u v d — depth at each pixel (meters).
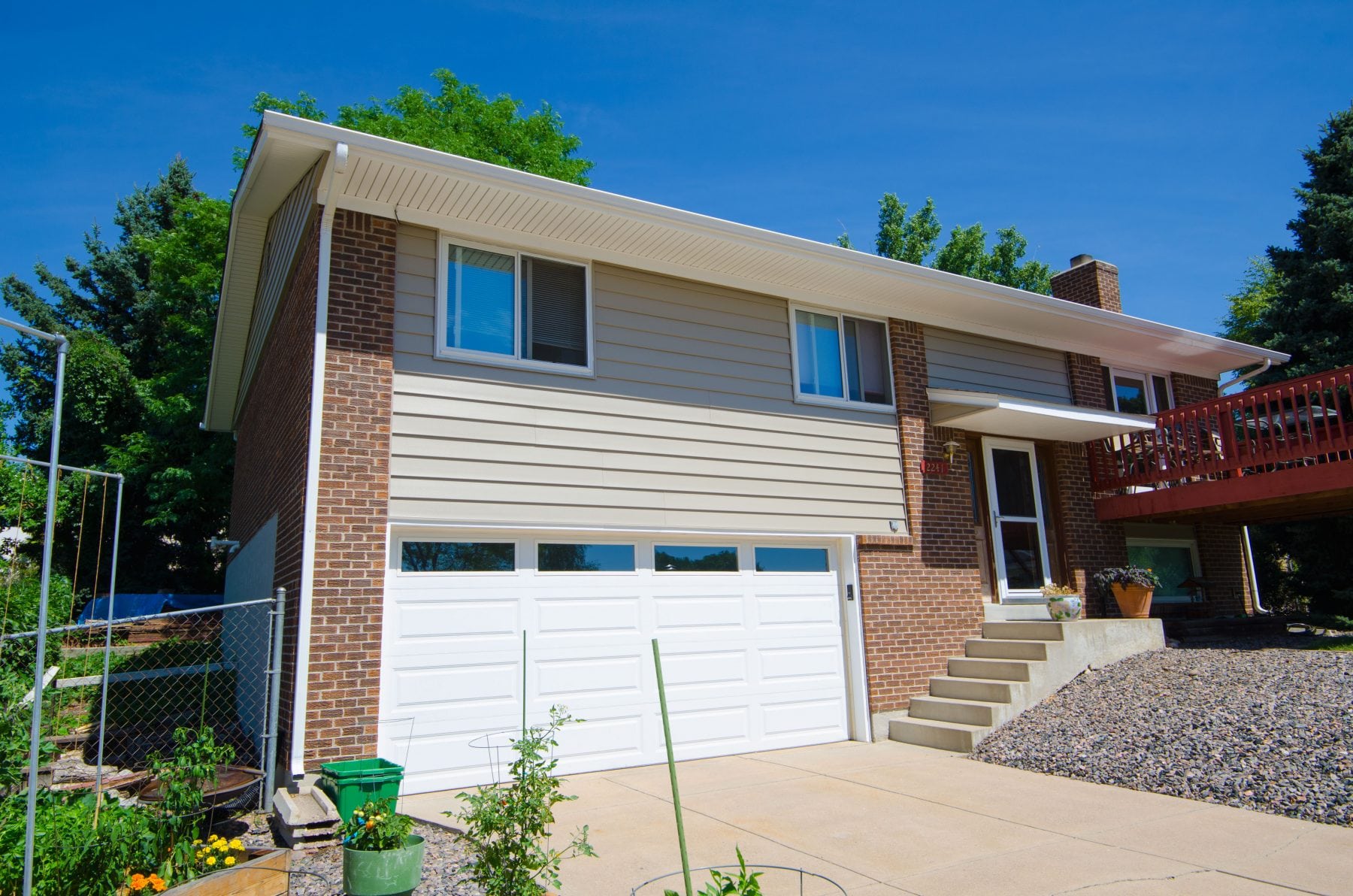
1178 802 6.60
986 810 6.56
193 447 23.33
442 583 7.59
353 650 6.97
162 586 24.66
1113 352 13.97
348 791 5.82
